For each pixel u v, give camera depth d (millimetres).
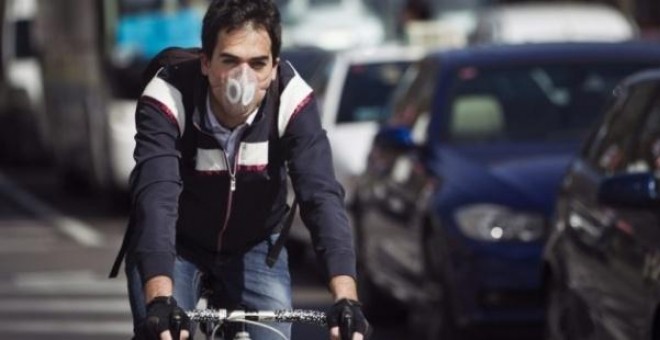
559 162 23484
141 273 11789
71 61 52375
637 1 65312
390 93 33406
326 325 12023
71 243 40219
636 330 16297
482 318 22438
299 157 12523
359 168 30625
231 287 13398
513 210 22531
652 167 17531
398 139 25344
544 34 47625
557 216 19672
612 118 19422
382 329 27484
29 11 63156
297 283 32500
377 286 27344
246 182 12867
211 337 12203
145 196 12133
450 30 54000
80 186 54219
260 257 13375
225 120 12648
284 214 13266
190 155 12766
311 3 56031
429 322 24094
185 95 12625
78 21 51156
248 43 12102
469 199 22891
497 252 22375
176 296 13258
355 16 55906
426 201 23875
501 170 23344
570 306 18562
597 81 25594
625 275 16719
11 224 44938
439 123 25109
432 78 26141
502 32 47750
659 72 19047
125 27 47062
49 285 33125
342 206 12312
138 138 12555
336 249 11992
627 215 16984
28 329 27719
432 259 23672
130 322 28406
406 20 56562
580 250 18312
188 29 47594
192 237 13305
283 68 12758
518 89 25469
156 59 13477
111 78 46469
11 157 65000
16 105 63406
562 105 25250
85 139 50750
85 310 29859
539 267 22141
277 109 12672
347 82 33469
